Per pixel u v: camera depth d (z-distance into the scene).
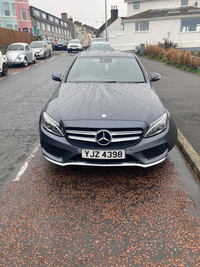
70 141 2.78
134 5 35.34
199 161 3.29
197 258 1.95
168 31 28.69
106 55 4.66
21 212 2.47
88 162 2.81
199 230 2.23
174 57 16.41
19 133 4.70
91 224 2.30
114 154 2.74
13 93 8.46
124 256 1.97
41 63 18.80
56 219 2.37
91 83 3.84
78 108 2.99
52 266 1.88
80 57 4.62
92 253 2.00
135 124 2.74
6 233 2.20
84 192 2.79
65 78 4.07
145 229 2.24
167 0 34.50
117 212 2.46
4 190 2.84
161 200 2.65
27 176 3.14
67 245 2.07
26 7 48.28
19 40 27.70
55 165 3.41
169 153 3.74
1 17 40.84
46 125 2.93
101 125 2.71
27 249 2.04
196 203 2.61
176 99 7.24
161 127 2.87
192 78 11.14
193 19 28.19
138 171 3.24
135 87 3.66
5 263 1.91
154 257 1.96
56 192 2.79
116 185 2.92
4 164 3.47
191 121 5.21
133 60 4.52
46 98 7.66
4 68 12.64
